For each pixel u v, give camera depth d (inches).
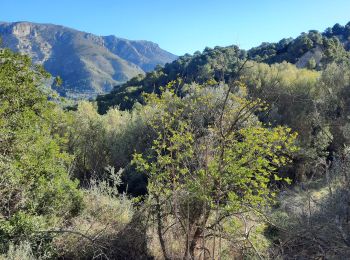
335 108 801.6
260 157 271.7
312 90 906.1
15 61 318.3
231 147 275.0
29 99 323.9
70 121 385.1
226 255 262.1
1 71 301.3
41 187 296.5
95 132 825.5
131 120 883.4
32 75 326.3
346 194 273.7
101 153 820.0
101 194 371.2
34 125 320.8
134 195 653.9
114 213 321.1
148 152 452.4
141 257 271.3
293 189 488.7
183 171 259.3
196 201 250.2
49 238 257.0
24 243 239.0
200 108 273.9
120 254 269.6
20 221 250.7
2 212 276.7
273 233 298.2
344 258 218.7
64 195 309.1
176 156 277.1
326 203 286.2
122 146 800.9
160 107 295.3
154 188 270.4
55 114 347.6
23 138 297.3
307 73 1079.6
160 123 305.4
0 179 273.1
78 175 764.6
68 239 267.0
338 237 231.1
